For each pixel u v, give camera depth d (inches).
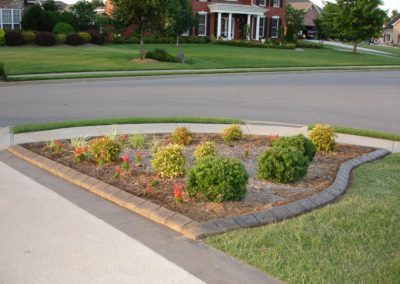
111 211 208.2
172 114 469.1
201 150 279.3
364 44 2827.3
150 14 985.5
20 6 1466.5
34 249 169.3
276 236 178.2
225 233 181.9
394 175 267.7
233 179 209.2
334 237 178.1
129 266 158.4
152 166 267.0
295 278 148.2
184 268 157.1
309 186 240.2
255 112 499.8
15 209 206.8
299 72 1025.5
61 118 434.0
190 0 1530.5
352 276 149.5
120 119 413.1
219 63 1095.0
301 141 279.6
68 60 972.6
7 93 583.5
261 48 1656.0
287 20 2250.2
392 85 828.0
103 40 1421.0
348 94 678.5
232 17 1871.3
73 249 170.1
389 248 169.8
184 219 190.4
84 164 272.5
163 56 1042.7
